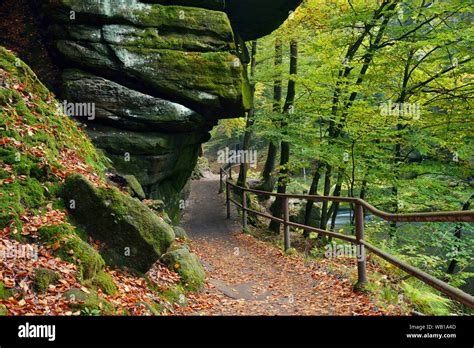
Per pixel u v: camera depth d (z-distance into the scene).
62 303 3.86
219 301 6.32
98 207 5.57
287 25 14.53
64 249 4.63
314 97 14.09
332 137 13.89
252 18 12.98
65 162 6.52
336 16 13.91
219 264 9.34
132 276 5.62
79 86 9.77
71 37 9.73
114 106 9.94
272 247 10.88
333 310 5.47
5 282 3.75
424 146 12.29
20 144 5.77
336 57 13.98
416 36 12.10
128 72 9.89
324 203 14.34
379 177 12.77
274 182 22.62
